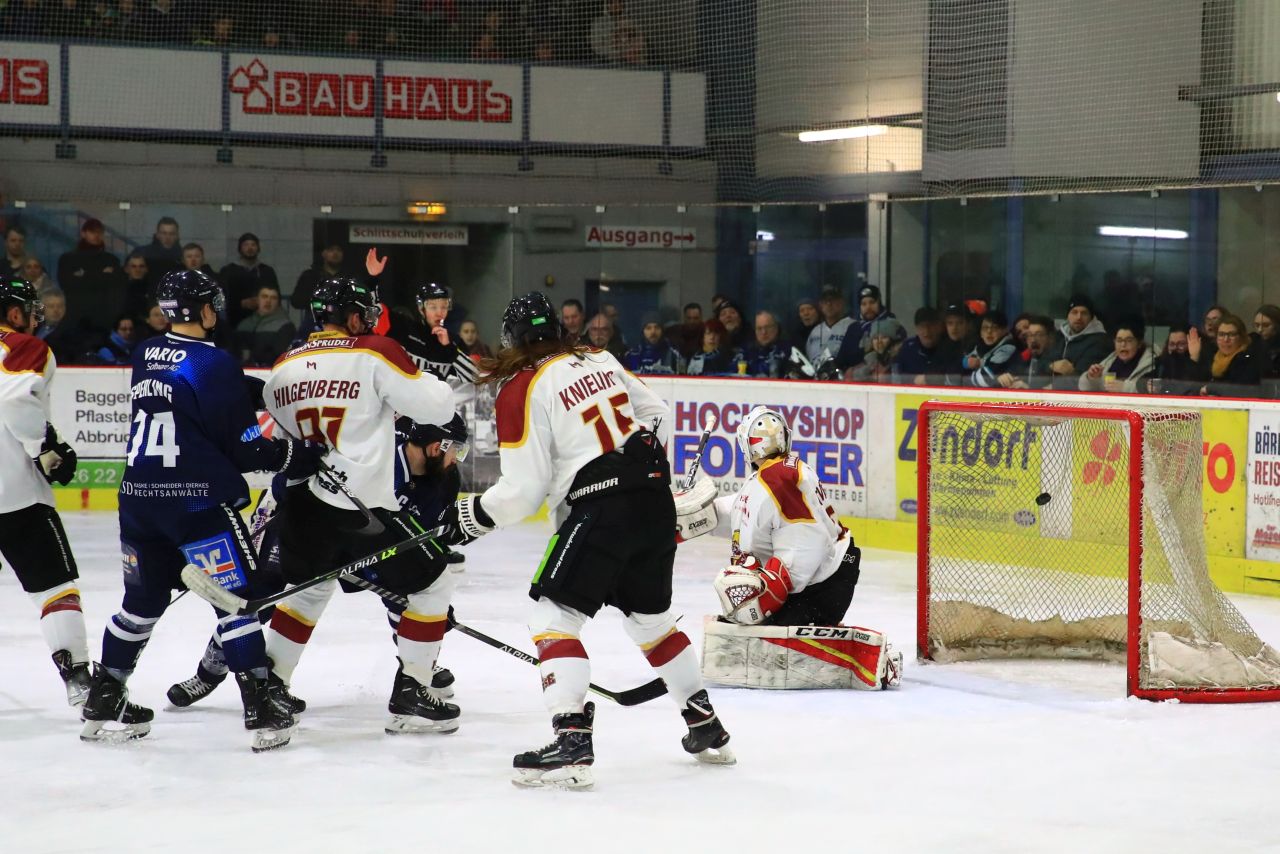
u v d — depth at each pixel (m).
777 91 46.88
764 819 12.86
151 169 45.62
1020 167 40.91
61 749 15.47
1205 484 27.66
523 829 12.53
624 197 48.22
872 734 16.20
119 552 31.39
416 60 47.34
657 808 13.20
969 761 15.00
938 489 20.66
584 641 21.66
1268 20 36.91
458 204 43.84
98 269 38.78
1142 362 30.30
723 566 30.08
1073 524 21.25
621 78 47.97
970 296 33.62
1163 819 12.95
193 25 46.03
